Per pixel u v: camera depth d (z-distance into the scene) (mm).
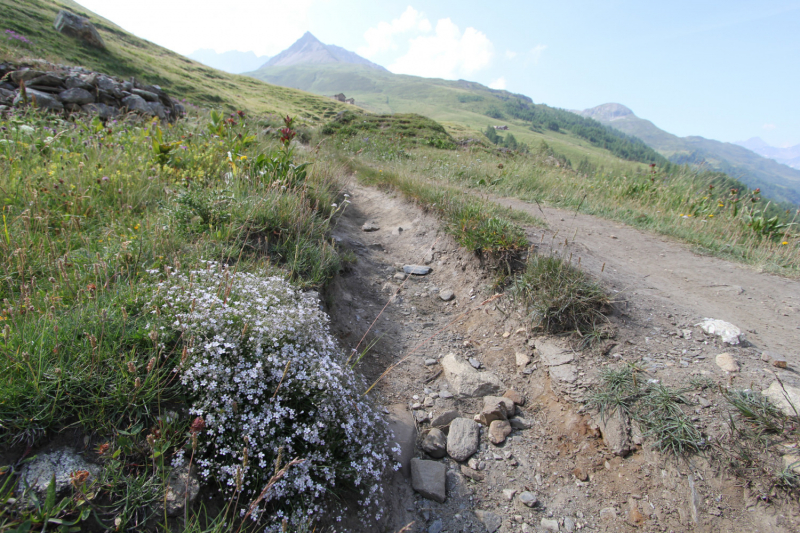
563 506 2693
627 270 5203
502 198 8617
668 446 2701
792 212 7293
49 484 1683
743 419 2682
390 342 4160
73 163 4910
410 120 24734
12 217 3422
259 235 4180
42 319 2254
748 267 5758
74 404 2008
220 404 2209
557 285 4070
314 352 2631
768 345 3586
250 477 2088
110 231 3537
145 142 6449
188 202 4035
